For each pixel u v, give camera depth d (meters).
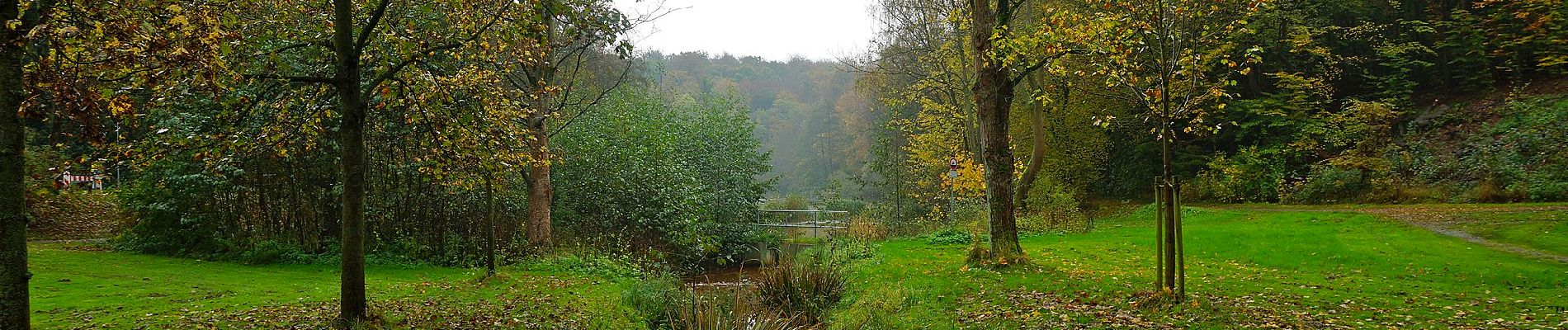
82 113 6.19
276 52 7.83
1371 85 29.38
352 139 7.71
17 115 5.34
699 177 23.17
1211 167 28.83
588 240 17.64
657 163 20.19
